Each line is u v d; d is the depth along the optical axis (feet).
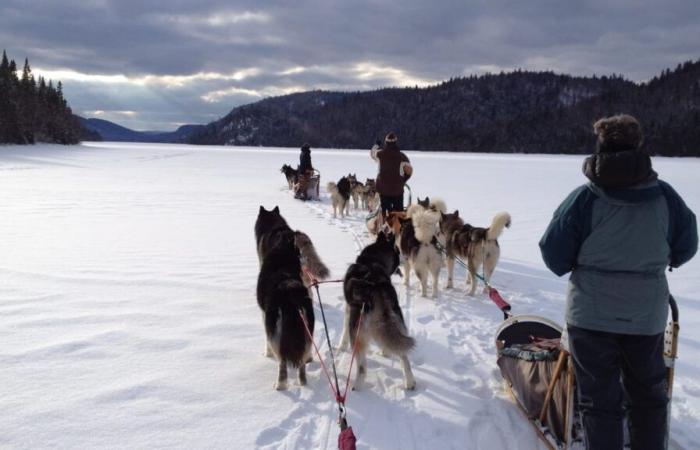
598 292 8.35
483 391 12.88
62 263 23.99
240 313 17.93
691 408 11.89
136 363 13.79
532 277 24.49
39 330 15.71
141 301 18.80
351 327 13.24
